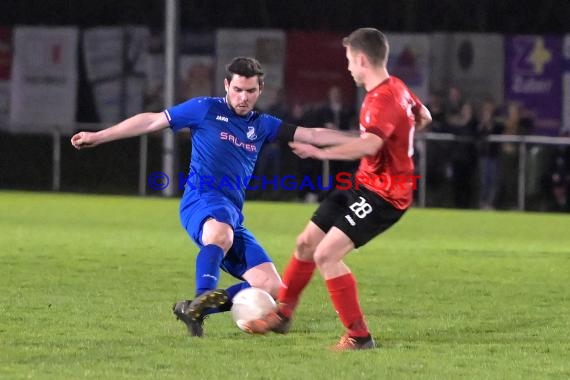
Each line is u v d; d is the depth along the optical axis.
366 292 30.95
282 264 37.66
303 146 21.00
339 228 21.89
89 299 28.42
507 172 69.19
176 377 19.03
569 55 71.00
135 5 87.12
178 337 22.95
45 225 51.06
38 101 76.06
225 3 86.19
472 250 44.03
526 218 63.53
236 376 19.17
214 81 72.94
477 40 71.62
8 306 26.92
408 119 21.61
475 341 23.20
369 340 22.05
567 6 83.12
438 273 35.75
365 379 19.09
